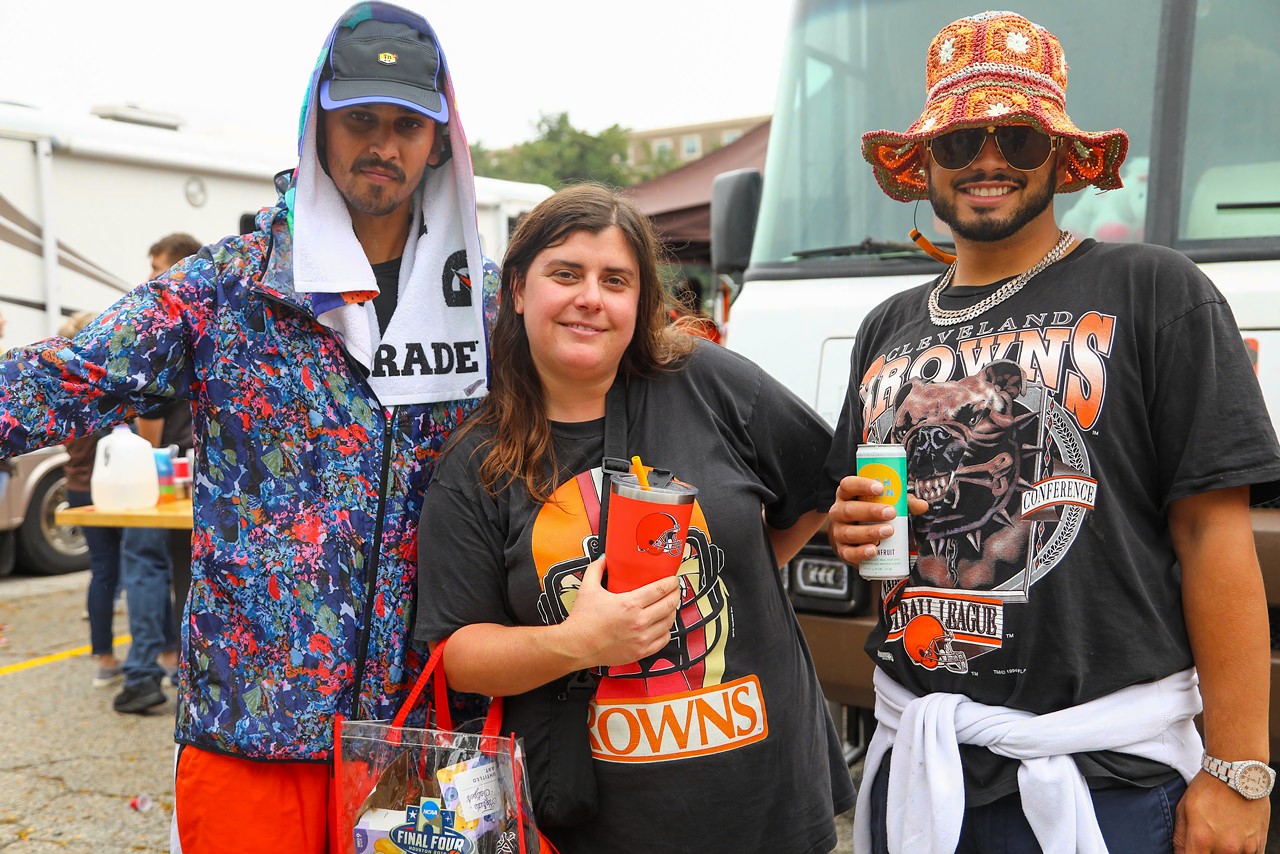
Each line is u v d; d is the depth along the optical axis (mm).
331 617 1876
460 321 2012
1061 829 1595
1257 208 2869
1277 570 2371
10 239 7168
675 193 9641
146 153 7875
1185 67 3016
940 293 1871
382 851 1699
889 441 1845
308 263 1847
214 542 1875
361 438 1920
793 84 3727
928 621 1756
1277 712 2396
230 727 1849
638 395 1905
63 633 6406
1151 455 1658
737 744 1770
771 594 1877
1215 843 1589
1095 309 1670
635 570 1635
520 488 1816
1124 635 1626
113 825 3625
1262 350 2678
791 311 3361
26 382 1704
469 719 2043
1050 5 3223
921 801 1695
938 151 1763
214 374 1876
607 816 1782
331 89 1820
